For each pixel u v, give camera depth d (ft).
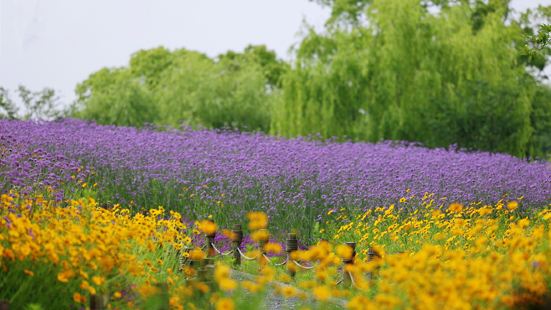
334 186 59.21
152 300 26.23
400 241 45.19
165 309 26.37
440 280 22.84
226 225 55.77
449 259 32.50
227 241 50.19
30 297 26.12
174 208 59.06
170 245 37.58
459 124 106.73
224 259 46.26
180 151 66.08
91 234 28.09
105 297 25.22
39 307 24.43
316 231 54.19
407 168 65.51
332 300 32.45
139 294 27.25
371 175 62.28
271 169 61.16
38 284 26.40
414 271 25.04
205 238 48.96
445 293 21.61
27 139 61.93
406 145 110.01
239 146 71.67
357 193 57.67
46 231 27.61
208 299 27.76
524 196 61.46
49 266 26.30
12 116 101.65
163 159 63.57
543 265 26.37
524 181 65.10
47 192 43.16
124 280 28.96
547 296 24.86
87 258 25.68
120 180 60.18
